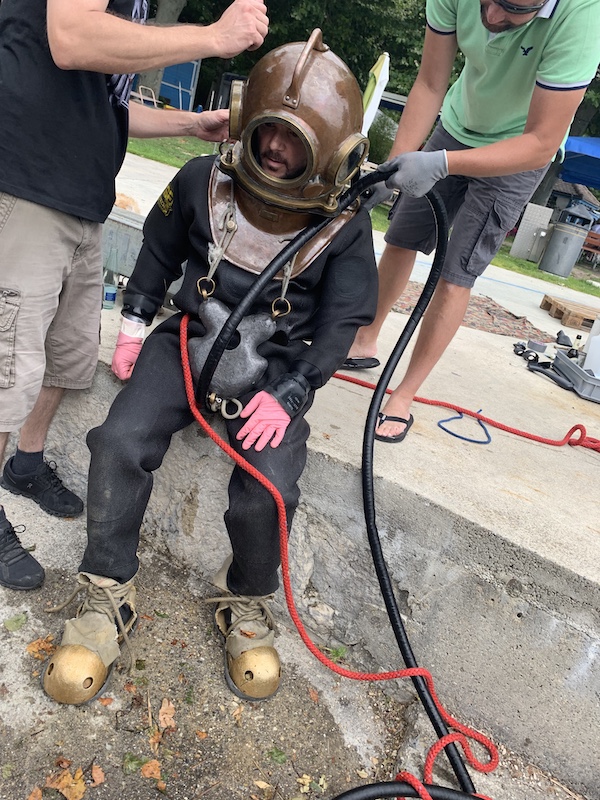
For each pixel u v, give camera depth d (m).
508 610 1.56
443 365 2.98
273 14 16.53
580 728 1.54
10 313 1.45
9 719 1.38
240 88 1.40
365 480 1.65
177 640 1.68
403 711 1.68
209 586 1.88
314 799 1.40
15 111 1.34
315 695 1.65
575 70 1.56
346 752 1.52
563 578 1.48
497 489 1.79
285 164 1.40
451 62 1.98
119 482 1.41
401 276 2.41
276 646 1.77
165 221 1.62
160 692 1.53
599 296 8.89
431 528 1.63
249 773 1.41
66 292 1.67
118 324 2.26
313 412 1.98
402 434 1.94
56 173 1.42
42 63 1.34
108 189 1.55
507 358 3.39
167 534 1.93
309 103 1.32
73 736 1.38
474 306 4.89
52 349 1.77
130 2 1.40
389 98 11.51
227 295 1.53
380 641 1.74
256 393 1.54
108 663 1.47
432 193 1.57
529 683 1.57
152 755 1.39
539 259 11.32
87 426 2.00
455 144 2.17
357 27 16.81
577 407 2.82
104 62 1.26
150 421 1.47
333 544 1.76
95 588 1.50
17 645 1.55
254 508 1.45
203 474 1.81
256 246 1.51
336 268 1.57
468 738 1.63
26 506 2.00
